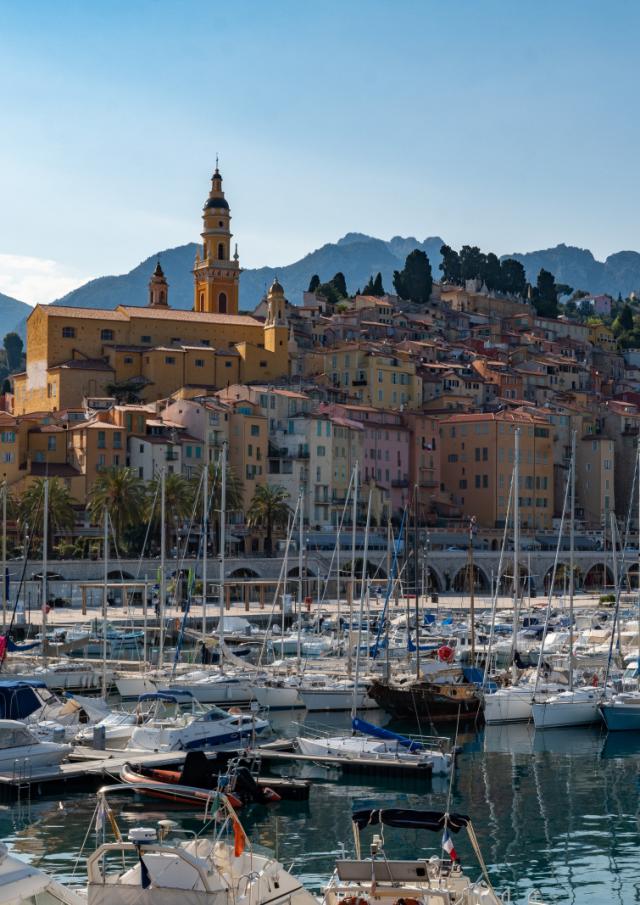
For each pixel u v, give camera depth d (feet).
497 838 217.56
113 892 139.03
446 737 307.58
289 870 194.39
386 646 359.66
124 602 561.84
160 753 262.47
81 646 434.71
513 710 334.24
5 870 133.49
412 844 211.20
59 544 652.89
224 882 140.26
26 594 546.26
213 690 350.43
